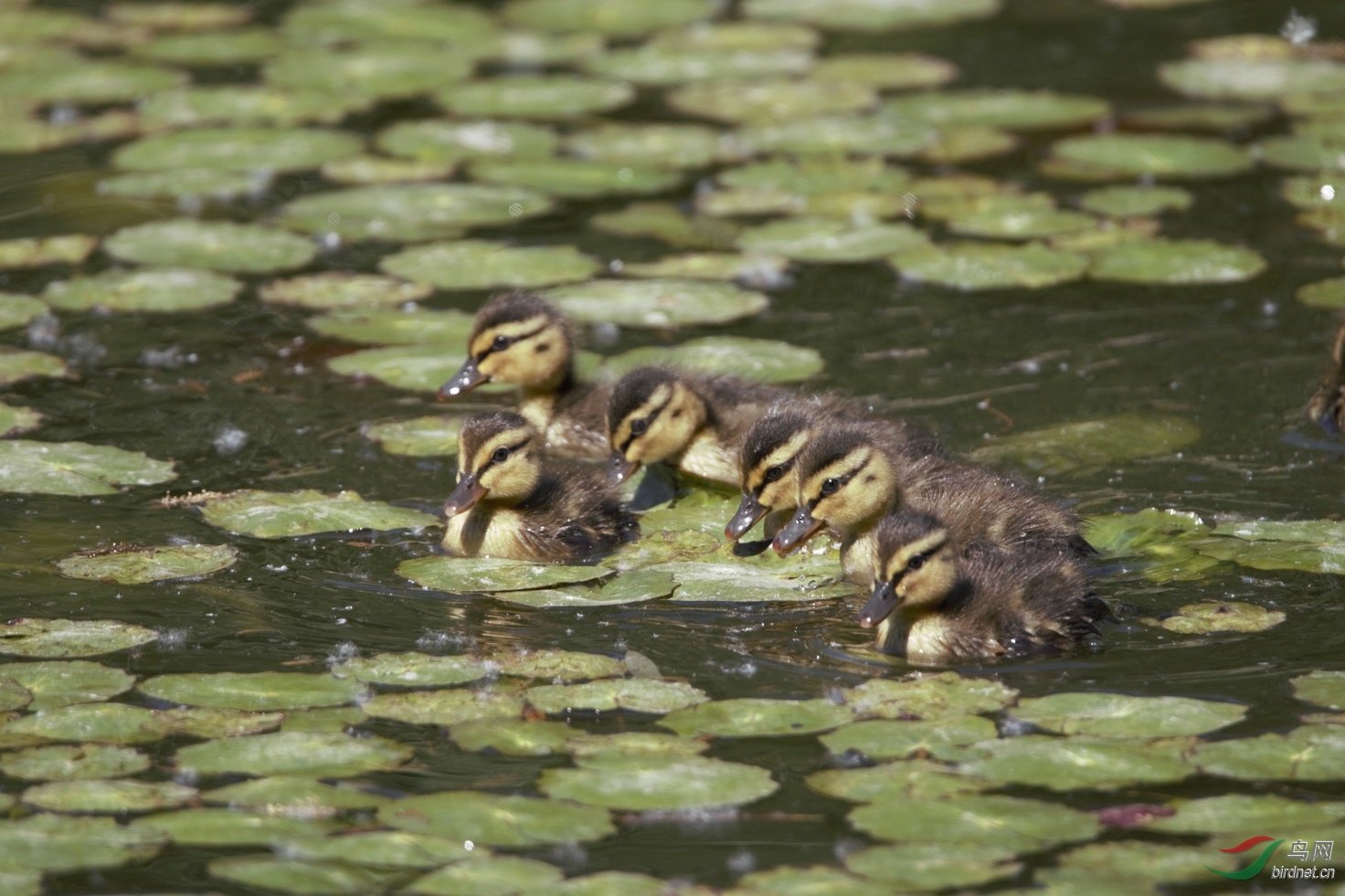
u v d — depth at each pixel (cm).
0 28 2600
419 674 1095
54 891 882
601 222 1955
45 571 1245
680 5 2711
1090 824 927
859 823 934
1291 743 997
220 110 2286
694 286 1769
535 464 1326
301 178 2084
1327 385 1483
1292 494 1362
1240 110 2238
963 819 932
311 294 1772
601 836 925
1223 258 1802
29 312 1698
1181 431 1474
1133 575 1234
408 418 1538
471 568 1259
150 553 1266
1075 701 1051
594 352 1656
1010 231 1889
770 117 2269
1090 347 1639
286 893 880
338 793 965
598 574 1260
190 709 1053
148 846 914
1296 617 1166
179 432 1491
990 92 2331
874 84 2378
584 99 2323
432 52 2509
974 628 1144
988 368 1603
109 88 2361
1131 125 2202
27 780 972
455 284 1775
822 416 1415
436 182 2069
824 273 1817
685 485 1495
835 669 1121
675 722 1041
